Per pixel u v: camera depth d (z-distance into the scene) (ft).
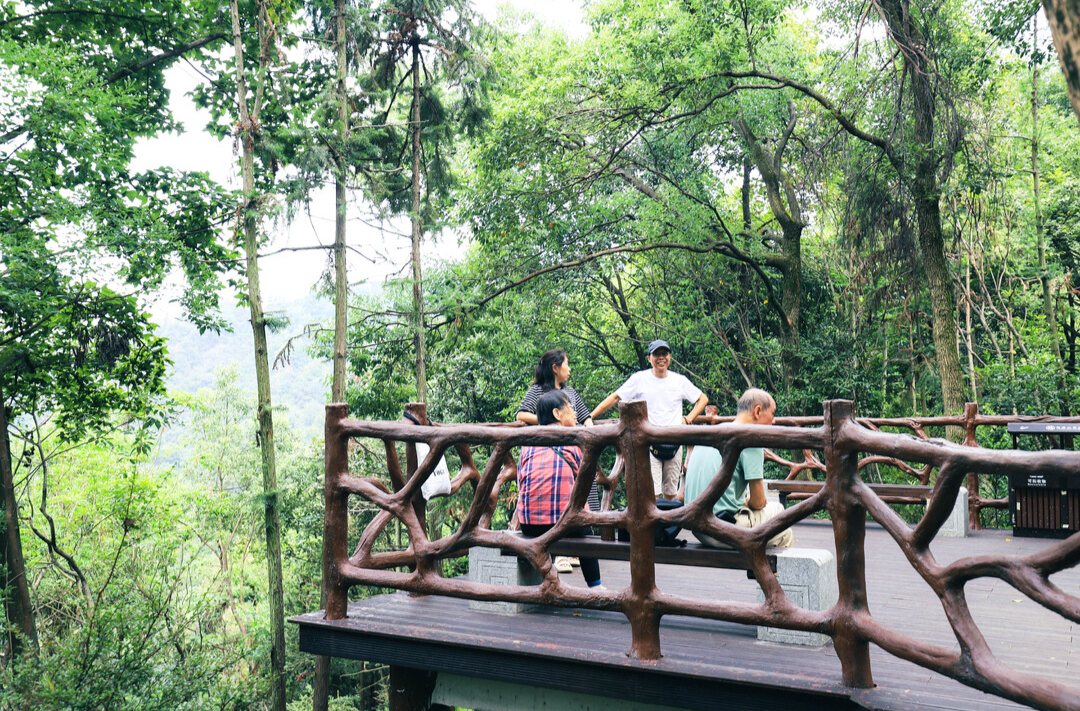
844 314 57.82
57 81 39.29
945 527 21.54
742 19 46.11
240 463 100.94
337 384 44.93
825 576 11.60
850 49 42.34
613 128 49.88
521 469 14.15
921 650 8.31
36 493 68.64
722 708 9.85
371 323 53.31
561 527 11.12
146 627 32.37
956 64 40.70
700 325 58.70
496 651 11.48
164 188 46.50
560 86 49.03
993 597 14.71
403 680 13.14
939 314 42.52
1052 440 21.58
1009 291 53.88
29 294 38.45
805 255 61.52
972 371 49.03
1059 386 45.24
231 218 45.96
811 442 9.30
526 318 60.29
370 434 13.14
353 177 45.06
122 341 45.47
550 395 14.17
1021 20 38.58
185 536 75.51
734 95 49.73
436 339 55.52
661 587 15.24
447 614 13.66
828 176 49.55
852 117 42.70
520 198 53.72
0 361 41.78
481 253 59.67
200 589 78.07
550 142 51.11
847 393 53.47
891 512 8.75
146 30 48.37
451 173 52.03
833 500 9.15
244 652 38.32
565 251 57.41
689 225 52.75
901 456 8.54
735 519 12.75
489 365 63.62
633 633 10.54
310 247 43.70
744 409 12.66
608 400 19.75
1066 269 53.88
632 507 10.47
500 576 13.94
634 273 64.03
